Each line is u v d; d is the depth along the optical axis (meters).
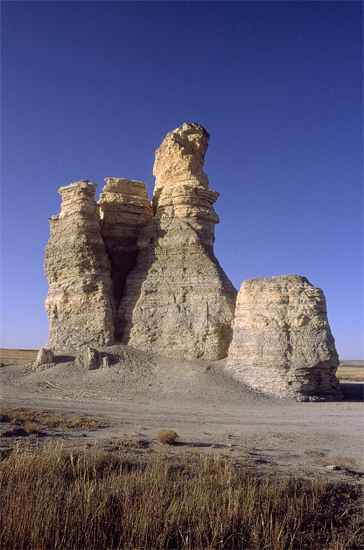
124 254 55.34
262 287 42.34
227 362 43.34
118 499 11.17
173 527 10.23
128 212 56.75
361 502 12.44
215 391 37.97
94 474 12.06
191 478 12.62
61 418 23.83
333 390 39.41
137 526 10.00
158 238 52.34
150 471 12.77
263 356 39.97
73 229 51.28
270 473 14.09
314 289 40.72
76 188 52.25
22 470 12.12
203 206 53.53
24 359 96.81
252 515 10.73
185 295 48.59
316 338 39.16
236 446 18.48
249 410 31.42
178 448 17.42
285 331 40.03
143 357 46.44
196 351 46.25
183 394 37.41
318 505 11.81
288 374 38.31
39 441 17.41
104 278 50.56
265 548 9.95
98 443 17.28
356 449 19.27
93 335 48.50
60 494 11.16
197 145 56.06
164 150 57.34
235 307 47.00
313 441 20.80
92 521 10.12
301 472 14.57
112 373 42.81
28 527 9.64
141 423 24.33
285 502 11.72
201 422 25.59
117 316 51.06
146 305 49.38
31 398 33.97
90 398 35.12
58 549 9.33
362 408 33.91
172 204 53.25
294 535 10.22
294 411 31.55
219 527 10.20
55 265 51.72
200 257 50.00
